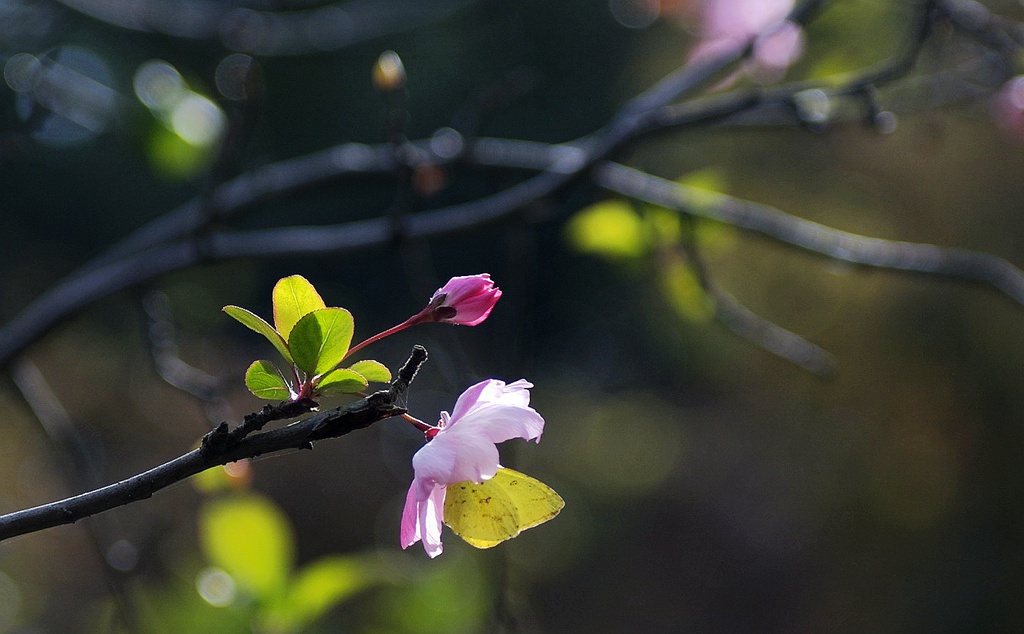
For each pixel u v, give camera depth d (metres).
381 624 4.43
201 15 4.57
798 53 4.07
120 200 17.34
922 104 4.07
